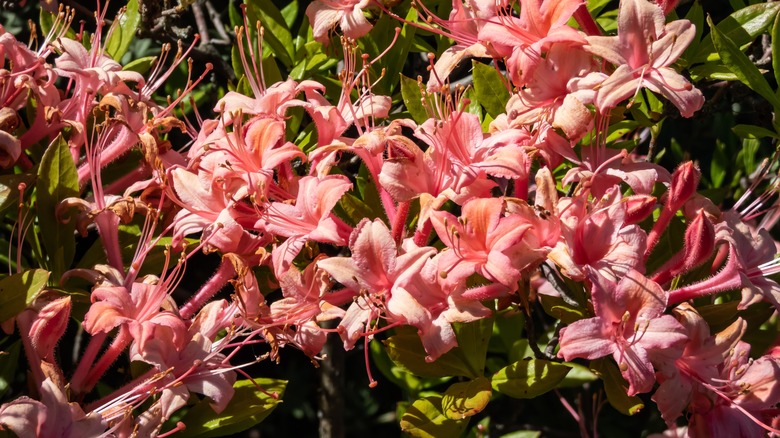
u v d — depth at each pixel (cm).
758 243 79
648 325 74
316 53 92
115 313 76
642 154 106
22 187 77
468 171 76
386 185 77
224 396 76
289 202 79
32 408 73
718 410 76
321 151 78
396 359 79
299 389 135
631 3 77
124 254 82
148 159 81
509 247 74
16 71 82
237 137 79
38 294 75
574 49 78
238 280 77
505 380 78
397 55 90
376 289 75
